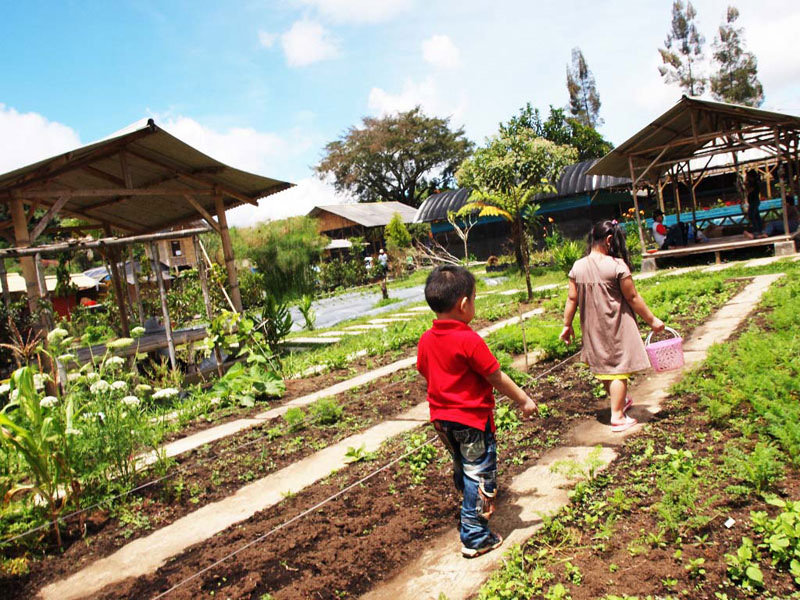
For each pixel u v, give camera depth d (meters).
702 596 2.53
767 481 3.25
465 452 3.29
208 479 4.99
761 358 5.09
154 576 3.54
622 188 27.95
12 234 12.04
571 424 5.02
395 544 3.50
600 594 2.67
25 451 3.97
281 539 3.73
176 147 10.39
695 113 15.27
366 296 25.42
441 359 3.32
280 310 10.08
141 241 8.41
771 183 24.30
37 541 4.01
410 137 64.75
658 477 3.64
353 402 6.88
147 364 10.39
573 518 3.41
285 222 31.08
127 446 4.84
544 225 28.66
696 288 10.59
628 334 4.64
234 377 7.87
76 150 9.07
